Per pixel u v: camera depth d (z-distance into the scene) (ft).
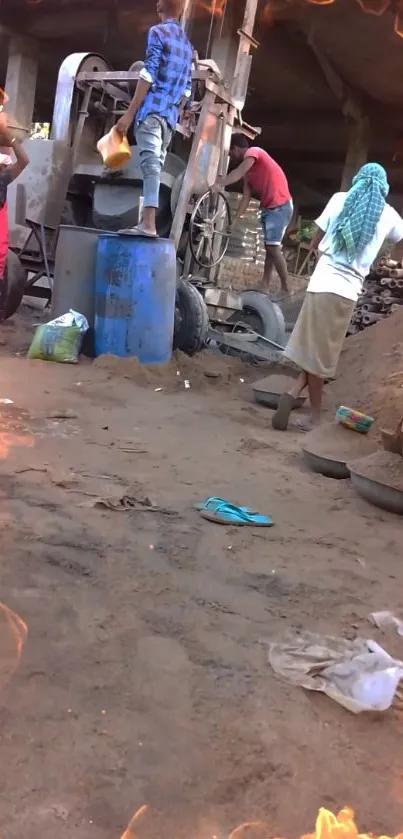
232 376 23.53
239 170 26.37
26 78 47.73
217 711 6.16
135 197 25.17
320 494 12.74
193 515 10.73
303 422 17.62
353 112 46.57
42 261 26.71
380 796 5.43
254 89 48.55
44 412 15.83
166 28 20.72
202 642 7.23
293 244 55.98
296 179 66.33
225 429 16.67
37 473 11.57
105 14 43.47
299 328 16.99
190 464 13.48
